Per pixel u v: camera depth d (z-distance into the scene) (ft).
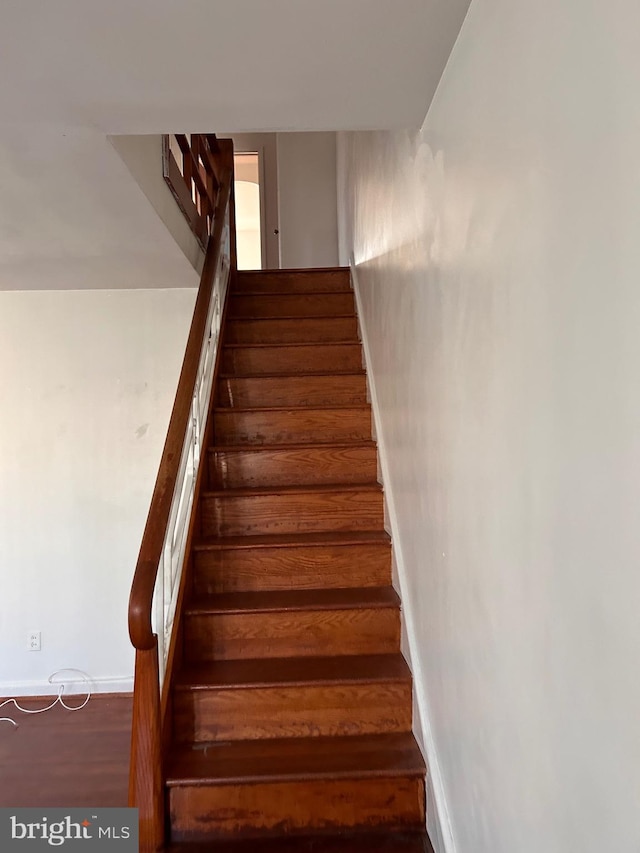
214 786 5.71
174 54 4.03
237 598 7.32
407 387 6.61
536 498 2.93
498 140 3.34
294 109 4.91
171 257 8.50
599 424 2.31
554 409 2.70
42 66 4.10
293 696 6.39
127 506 10.42
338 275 13.12
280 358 10.82
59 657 10.37
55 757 8.42
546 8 2.68
